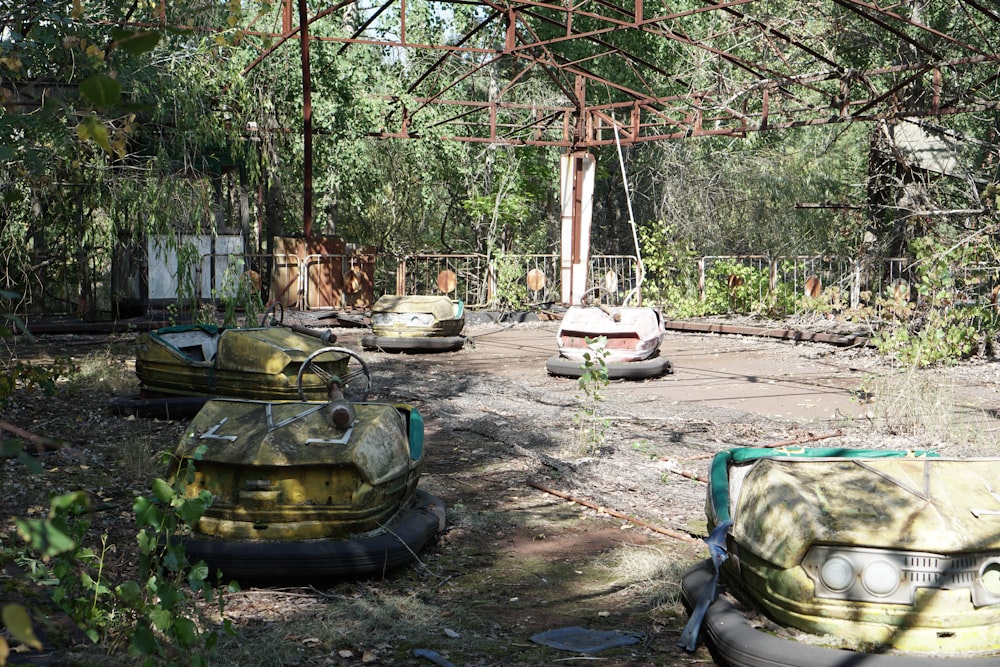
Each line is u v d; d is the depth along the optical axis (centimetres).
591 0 1627
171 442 830
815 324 1822
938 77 1436
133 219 1595
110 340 1582
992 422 938
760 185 3309
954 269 1409
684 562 527
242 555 475
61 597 323
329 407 521
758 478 420
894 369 1304
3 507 618
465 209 2958
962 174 1727
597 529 616
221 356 915
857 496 393
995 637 365
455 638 427
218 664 385
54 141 959
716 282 2092
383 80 2442
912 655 359
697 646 421
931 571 366
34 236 1739
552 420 976
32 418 920
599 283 2327
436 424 962
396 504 554
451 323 1609
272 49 1595
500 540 590
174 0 1272
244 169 2078
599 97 2966
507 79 2962
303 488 498
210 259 2019
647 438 886
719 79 1775
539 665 397
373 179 2377
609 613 463
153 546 331
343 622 443
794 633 380
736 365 1412
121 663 336
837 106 1523
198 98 1625
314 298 2136
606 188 3400
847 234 2483
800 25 1712
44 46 1003
